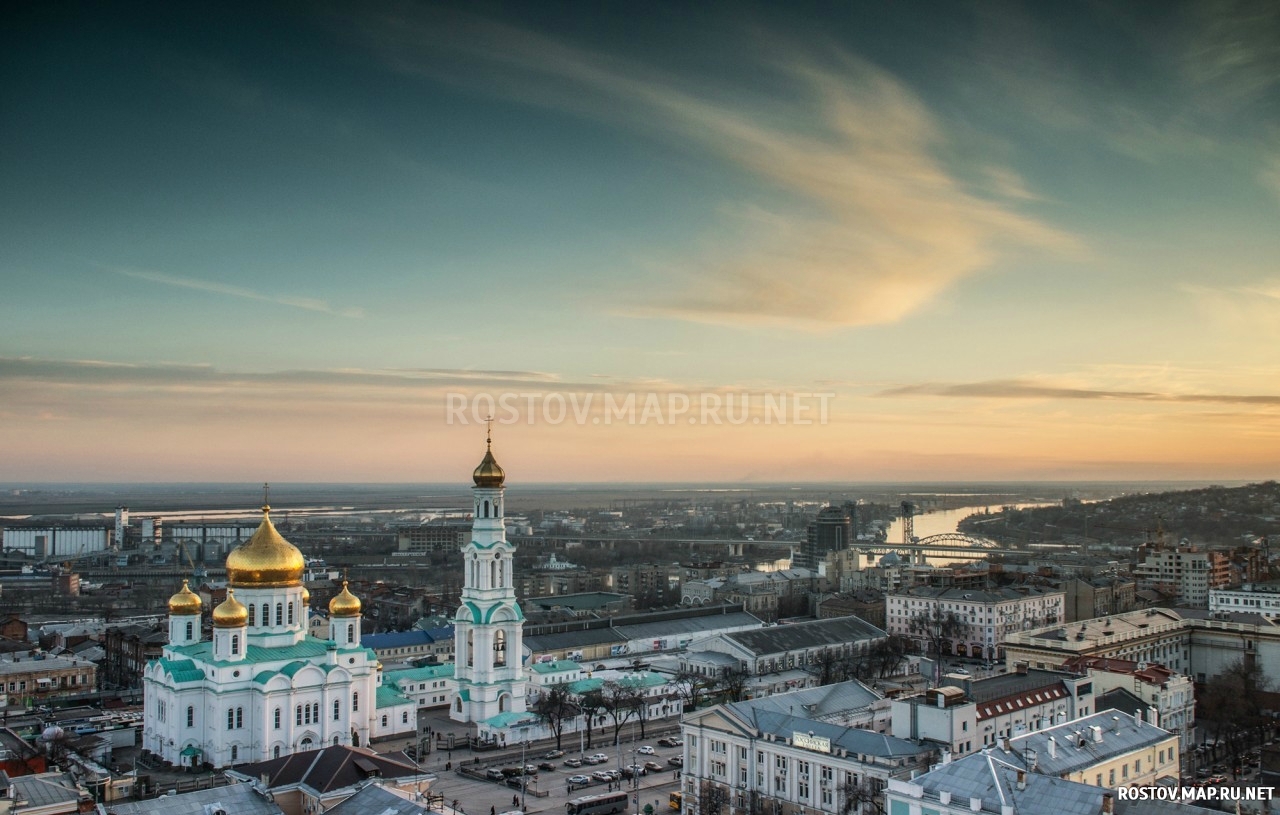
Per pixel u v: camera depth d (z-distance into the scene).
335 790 181.62
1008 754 178.88
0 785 169.50
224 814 163.12
